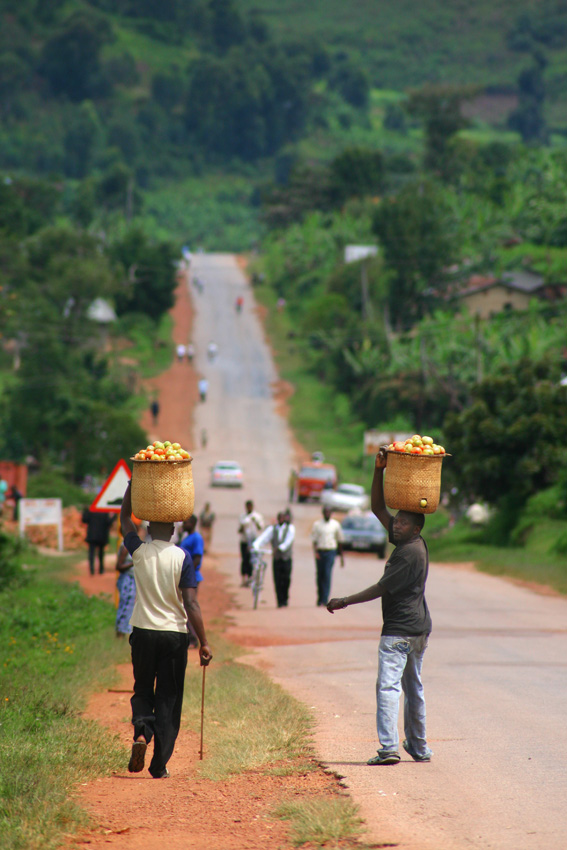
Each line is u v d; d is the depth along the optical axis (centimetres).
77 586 7631
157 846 2052
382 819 2177
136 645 2600
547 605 7594
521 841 2011
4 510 14362
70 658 4697
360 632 5984
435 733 3089
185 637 2616
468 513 15588
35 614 5822
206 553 12188
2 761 2597
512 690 3862
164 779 2653
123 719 3534
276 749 2938
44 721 3288
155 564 2588
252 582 8794
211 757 2866
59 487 18138
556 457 12481
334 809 2203
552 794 2367
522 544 12512
